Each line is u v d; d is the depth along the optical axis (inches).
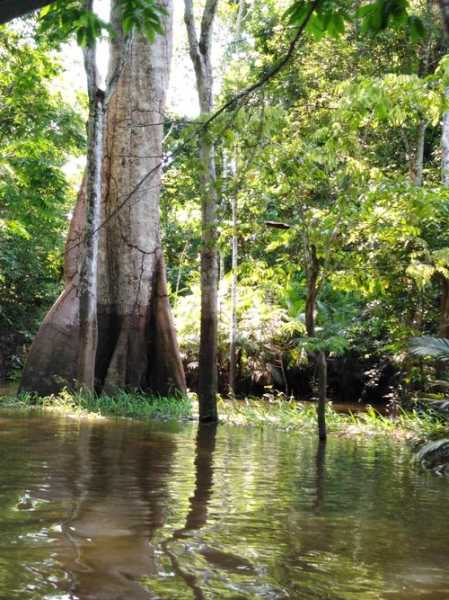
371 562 128.6
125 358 551.2
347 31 572.4
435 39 564.7
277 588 112.0
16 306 1064.2
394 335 548.7
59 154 809.5
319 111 456.4
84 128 783.7
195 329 784.3
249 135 320.8
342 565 126.0
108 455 253.8
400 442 359.9
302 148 352.5
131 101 571.8
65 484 191.5
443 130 557.3
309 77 564.7
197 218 804.0
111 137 574.2
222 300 755.4
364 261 397.1
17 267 1001.5
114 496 177.9
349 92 357.4
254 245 432.5
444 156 555.2
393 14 129.2
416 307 542.6
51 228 983.0
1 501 166.4
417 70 586.6
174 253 1030.4
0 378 1009.5
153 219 576.1
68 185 805.9
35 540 133.7
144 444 294.8
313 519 162.7
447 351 343.9
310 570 122.3
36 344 532.1
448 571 124.4
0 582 108.8
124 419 418.3
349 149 368.2
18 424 352.5
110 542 134.3
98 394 548.4
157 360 562.6
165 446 292.5
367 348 676.7
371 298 573.6
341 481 221.8
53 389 522.9
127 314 560.1
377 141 626.2
